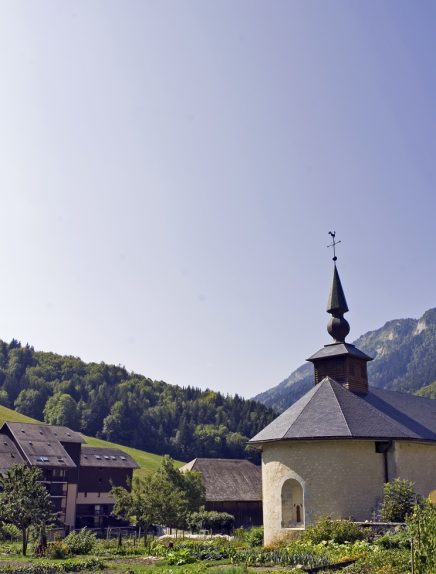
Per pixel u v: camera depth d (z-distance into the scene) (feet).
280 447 102.73
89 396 529.86
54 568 82.23
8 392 542.16
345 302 125.18
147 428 497.87
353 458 97.91
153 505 139.13
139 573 73.61
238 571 65.57
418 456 107.24
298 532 96.32
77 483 252.83
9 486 118.93
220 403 577.43
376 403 117.91
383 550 73.00
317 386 112.98
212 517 189.88
